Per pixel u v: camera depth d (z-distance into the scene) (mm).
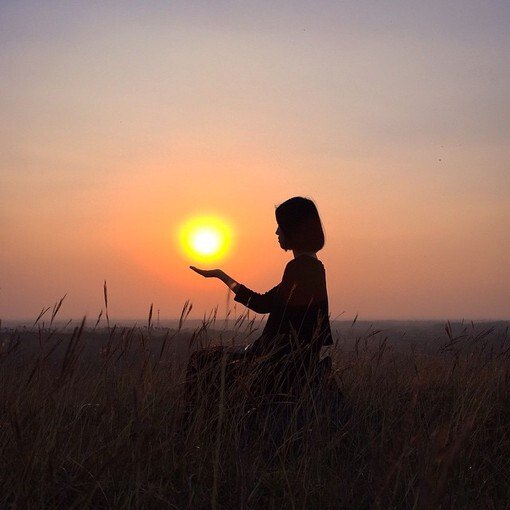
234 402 4160
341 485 3402
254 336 4898
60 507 3045
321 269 4738
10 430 3361
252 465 3508
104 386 3984
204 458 3621
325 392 4305
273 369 4422
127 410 3902
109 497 3217
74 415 3916
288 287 4586
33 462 3070
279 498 3396
